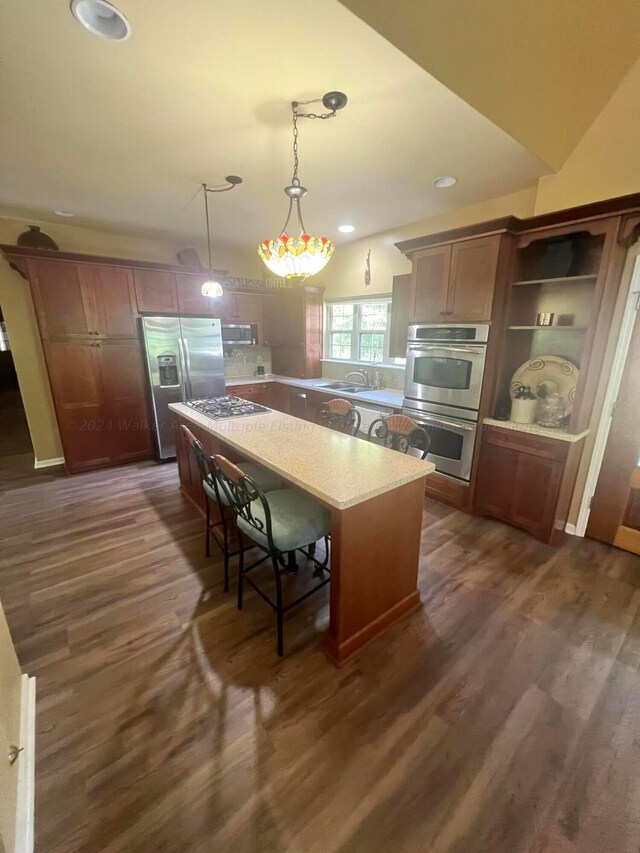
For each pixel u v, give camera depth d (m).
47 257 3.55
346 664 1.71
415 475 1.74
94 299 3.86
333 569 1.64
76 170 2.55
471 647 1.81
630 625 1.95
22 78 1.59
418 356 3.25
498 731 1.44
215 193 2.98
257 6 1.25
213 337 4.59
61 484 3.71
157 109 1.85
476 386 2.86
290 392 5.22
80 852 1.09
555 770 1.31
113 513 3.10
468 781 1.28
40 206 3.30
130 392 4.23
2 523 2.94
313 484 1.62
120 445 4.25
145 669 1.68
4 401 7.96
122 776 1.28
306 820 1.17
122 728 1.43
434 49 1.49
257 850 1.10
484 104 1.83
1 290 3.71
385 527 1.74
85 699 1.54
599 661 1.74
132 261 4.02
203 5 1.24
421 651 1.78
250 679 1.64
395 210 3.38
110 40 1.39
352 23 1.32
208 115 1.90
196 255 4.59
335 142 2.17
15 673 1.44
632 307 2.36
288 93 1.72
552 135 2.22
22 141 2.15
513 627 1.93
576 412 2.45
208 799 1.22
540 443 2.59
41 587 2.21
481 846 1.11
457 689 1.60
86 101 1.78
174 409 3.07
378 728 1.44
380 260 4.27
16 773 1.20
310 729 1.43
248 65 1.53
